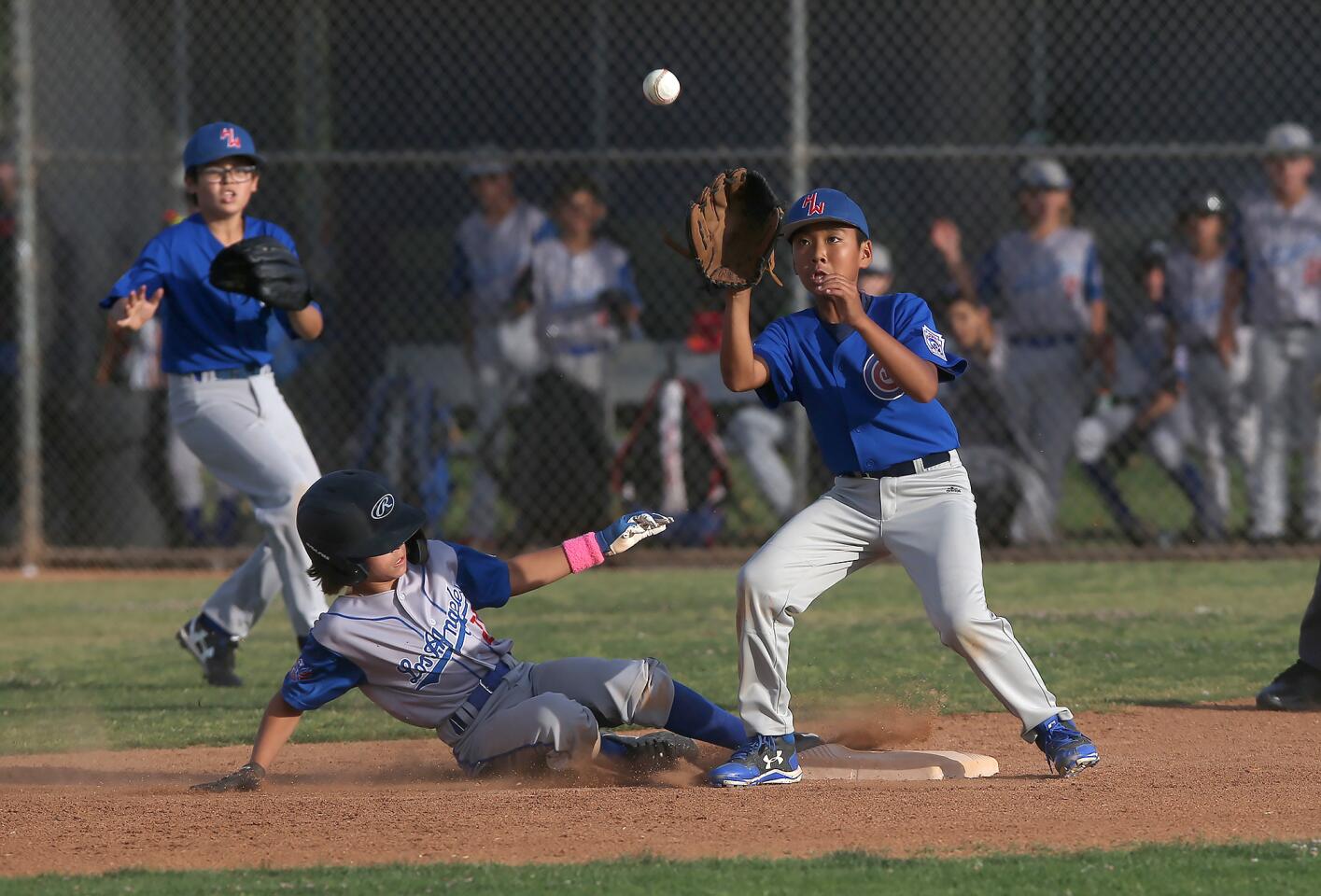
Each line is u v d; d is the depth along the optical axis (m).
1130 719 18.64
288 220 41.34
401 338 40.34
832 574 14.62
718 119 43.75
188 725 19.42
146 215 38.78
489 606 15.36
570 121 43.69
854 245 14.35
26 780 16.06
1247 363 34.84
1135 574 32.53
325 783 15.67
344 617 14.68
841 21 43.59
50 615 29.80
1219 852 11.52
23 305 34.91
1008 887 10.62
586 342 34.47
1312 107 42.84
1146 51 43.25
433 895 10.57
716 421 37.78
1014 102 43.75
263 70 41.94
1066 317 34.00
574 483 34.53
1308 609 19.16
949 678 21.45
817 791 13.99
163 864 11.70
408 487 35.62
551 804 13.51
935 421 14.47
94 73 40.53
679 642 24.97
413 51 43.25
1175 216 35.31
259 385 20.73
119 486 37.03
